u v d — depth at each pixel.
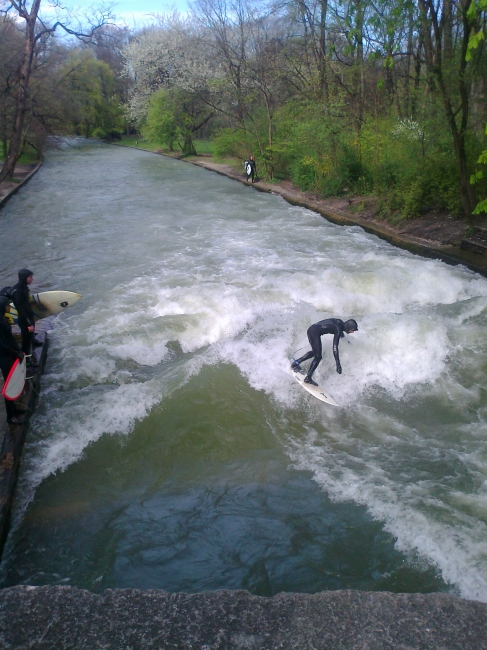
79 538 4.95
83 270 12.73
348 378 7.59
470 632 2.93
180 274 12.05
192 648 2.84
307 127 21.11
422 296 10.23
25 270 7.02
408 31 15.80
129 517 5.21
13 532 5.00
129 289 11.12
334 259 12.90
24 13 25.28
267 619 3.04
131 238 15.84
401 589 4.36
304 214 19.11
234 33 29.77
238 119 30.41
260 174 28.30
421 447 6.18
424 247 13.15
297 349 8.09
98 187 26.70
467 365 7.76
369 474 5.71
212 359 7.89
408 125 16.39
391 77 20.70
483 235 12.55
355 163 19.62
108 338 8.70
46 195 24.39
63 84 35.25
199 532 5.01
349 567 4.59
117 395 6.92
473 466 5.77
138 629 2.97
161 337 8.66
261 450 6.20
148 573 4.58
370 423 6.71
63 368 7.78
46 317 8.95
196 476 5.80
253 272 11.80
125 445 6.27
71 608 3.12
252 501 5.39
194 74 39.41
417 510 5.10
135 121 51.47
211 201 22.17
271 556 4.72
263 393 7.23
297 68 24.73
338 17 19.61
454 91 13.05
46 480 5.69
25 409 6.34
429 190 15.29
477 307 9.57
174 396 7.07
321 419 6.80
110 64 70.19
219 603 3.15
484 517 4.99
